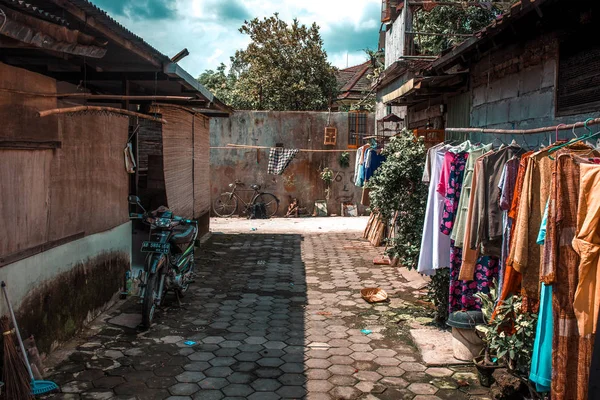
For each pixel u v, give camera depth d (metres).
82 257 5.00
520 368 3.50
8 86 3.69
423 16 12.17
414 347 4.84
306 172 16.33
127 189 6.29
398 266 8.66
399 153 6.44
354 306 6.23
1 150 3.60
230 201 16.14
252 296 6.65
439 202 4.99
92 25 4.07
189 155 9.10
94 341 4.79
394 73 12.21
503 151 4.02
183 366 4.31
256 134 16.14
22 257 3.85
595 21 4.14
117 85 7.11
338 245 10.97
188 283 6.55
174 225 5.73
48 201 4.30
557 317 2.87
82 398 3.68
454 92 7.55
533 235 3.26
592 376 2.74
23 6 2.98
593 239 2.61
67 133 4.64
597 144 3.80
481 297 4.07
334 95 22.08
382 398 3.79
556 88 4.76
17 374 3.37
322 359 4.53
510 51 5.67
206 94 7.67
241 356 4.56
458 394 3.86
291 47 21.02
